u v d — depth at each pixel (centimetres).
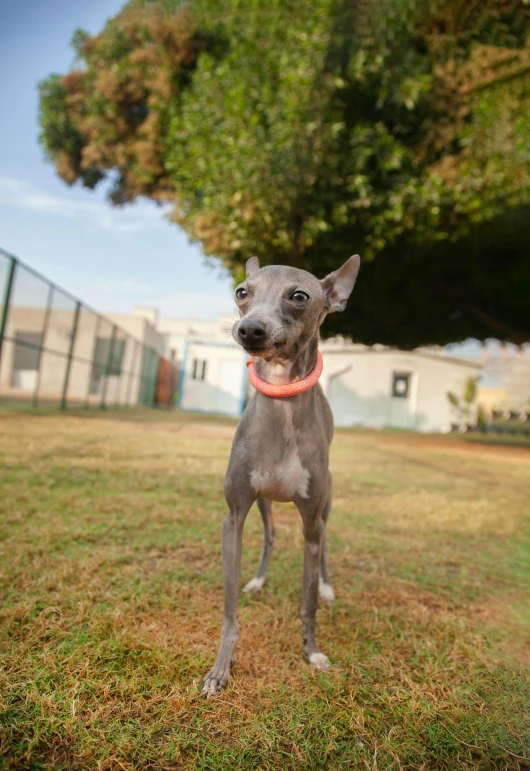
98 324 401
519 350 445
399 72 225
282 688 48
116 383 496
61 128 356
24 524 87
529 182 234
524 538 110
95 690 45
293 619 63
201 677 49
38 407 318
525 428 667
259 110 224
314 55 212
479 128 236
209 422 391
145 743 40
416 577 81
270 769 38
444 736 43
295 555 86
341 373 595
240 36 249
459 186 235
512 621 68
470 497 153
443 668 54
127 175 358
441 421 602
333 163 217
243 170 214
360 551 92
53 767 36
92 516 95
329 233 238
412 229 254
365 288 325
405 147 244
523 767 41
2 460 139
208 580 72
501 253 310
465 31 221
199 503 113
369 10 209
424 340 446
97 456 162
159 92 291
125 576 70
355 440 348
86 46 331
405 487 164
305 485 55
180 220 318
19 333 387
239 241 233
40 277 291
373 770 39
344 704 47
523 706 49
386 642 59
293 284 55
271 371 56
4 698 43
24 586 63
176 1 279
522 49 216
